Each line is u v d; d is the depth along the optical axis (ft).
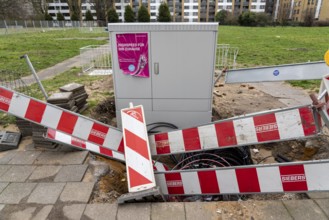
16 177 9.99
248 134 9.23
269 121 8.80
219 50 35.19
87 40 74.08
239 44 58.23
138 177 8.57
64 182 9.68
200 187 9.27
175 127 13.61
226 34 88.17
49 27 135.03
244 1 234.99
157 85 12.87
